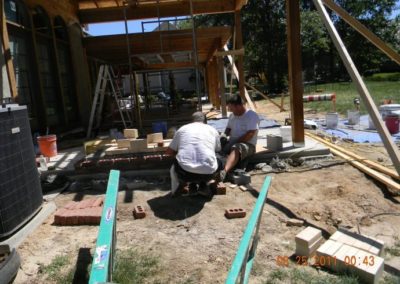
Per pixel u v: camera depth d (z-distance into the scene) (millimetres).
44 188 5402
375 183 5102
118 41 10719
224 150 5777
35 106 8484
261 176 5547
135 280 3059
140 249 3574
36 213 4223
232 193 4949
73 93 10734
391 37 31844
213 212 4371
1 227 3594
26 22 8258
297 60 6180
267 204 4531
